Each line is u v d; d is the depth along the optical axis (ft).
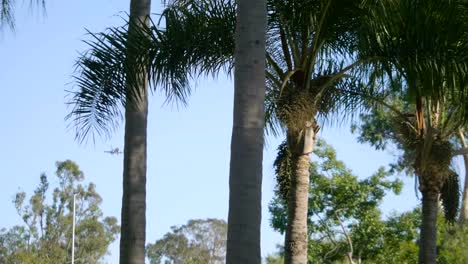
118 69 38.11
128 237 38.78
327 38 42.63
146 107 39.55
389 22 38.34
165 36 39.14
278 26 44.29
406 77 38.52
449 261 96.78
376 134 89.61
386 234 88.53
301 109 41.19
